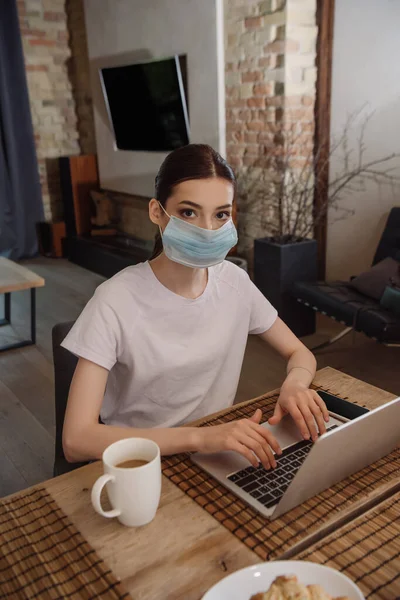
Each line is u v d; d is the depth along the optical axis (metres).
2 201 5.39
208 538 0.78
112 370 1.20
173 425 1.21
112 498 0.80
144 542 0.78
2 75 5.11
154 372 1.15
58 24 5.56
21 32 5.40
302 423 1.04
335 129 3.68
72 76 5.76
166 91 4.28
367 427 0.86
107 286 1.13
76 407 1.02
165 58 4.18
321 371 1.33
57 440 1.28
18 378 3.02
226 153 4.11
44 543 0.78
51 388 2.90
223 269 1.27
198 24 3.84
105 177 5.40
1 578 0.72
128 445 0.85
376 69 3.38
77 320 1.11
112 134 5.16
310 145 3.77
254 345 3.37
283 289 3.31
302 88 3.60
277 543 0.77
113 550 0.76
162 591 0.69
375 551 0.75
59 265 5.41
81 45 5.47
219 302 1.22
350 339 3.38
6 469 2.22
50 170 5.86
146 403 1.19
